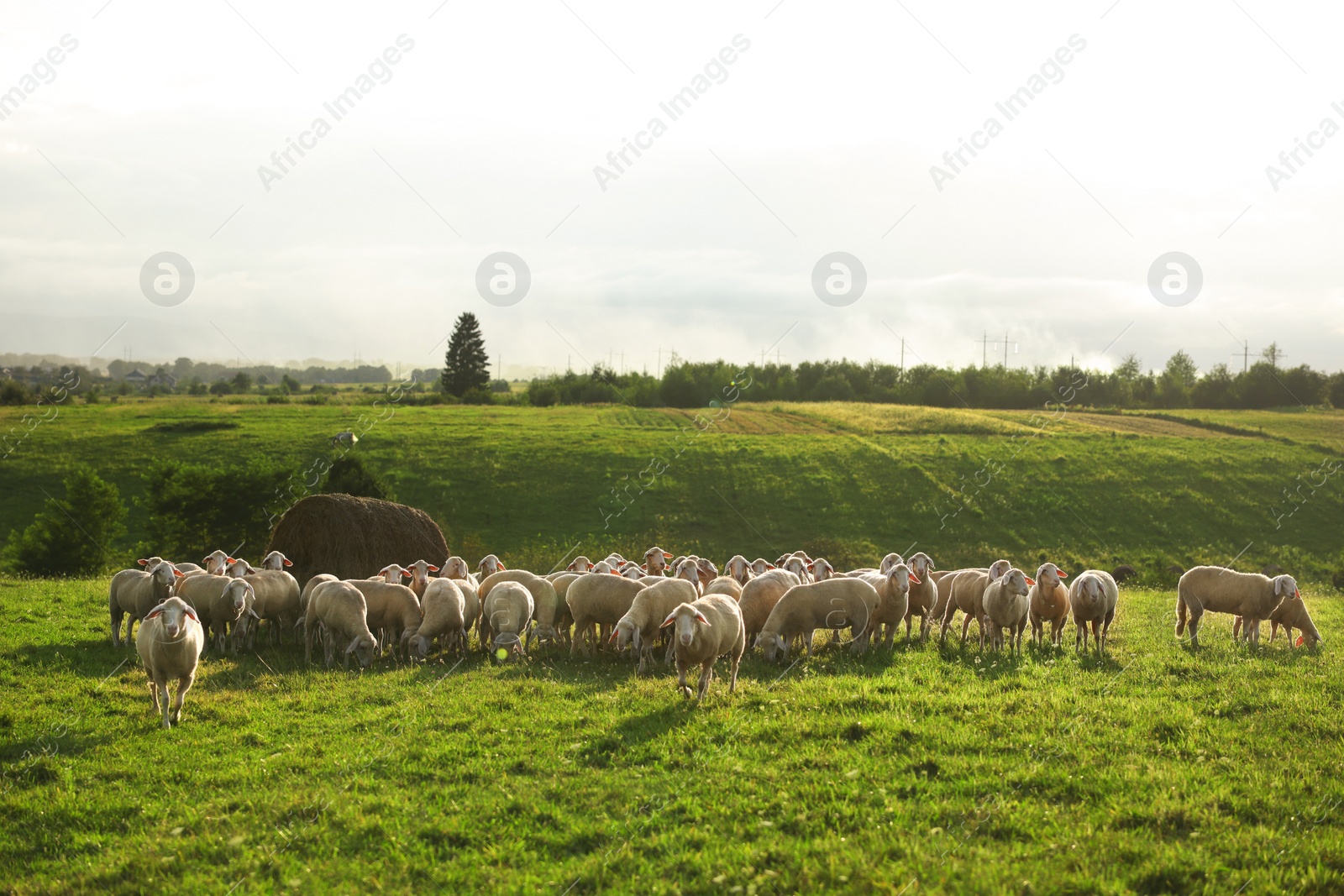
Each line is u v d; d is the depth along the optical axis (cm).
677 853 775
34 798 928
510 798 889
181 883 746
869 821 809
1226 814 816
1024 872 714
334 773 985
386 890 725
